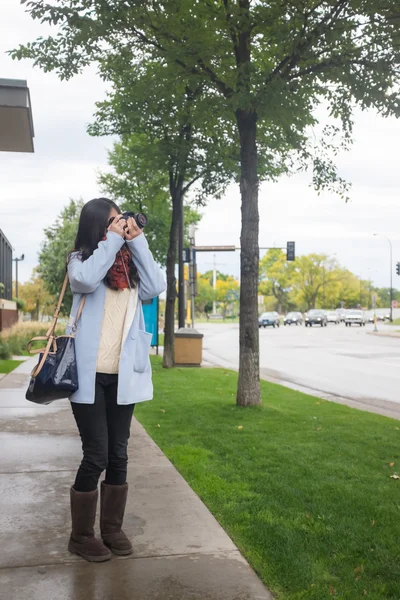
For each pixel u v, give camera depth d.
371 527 4.17
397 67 8.55
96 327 3.45
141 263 3.56
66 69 9.84
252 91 8.16
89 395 3.38
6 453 6.01
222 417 8.51
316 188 10.57
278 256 119.00
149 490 4.86
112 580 3.24
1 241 41.84
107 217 3.63
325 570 3.48
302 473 5.57
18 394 10.32
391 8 7.94
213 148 12.84
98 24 8.66
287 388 12.62
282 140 11.65
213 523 4.13
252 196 9.23
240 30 8.57
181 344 17.42
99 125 15.16
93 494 3.52
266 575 3.35
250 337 9.41
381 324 79.38
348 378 15.70
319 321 69.94
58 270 36.34
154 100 12.16
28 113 9.52
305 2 8.24
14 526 4.01
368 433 7.56
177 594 3.10
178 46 8.86
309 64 9.14
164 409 9.16
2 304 34.16
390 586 3.25
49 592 3.09
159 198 19.05
